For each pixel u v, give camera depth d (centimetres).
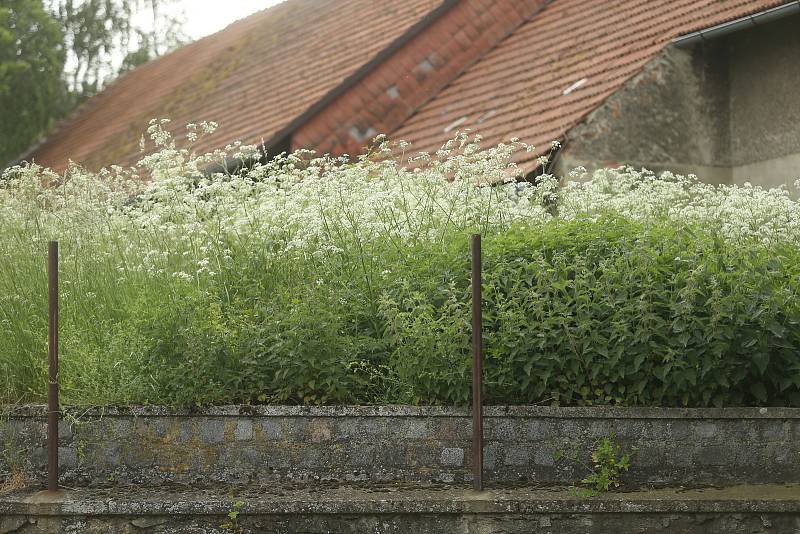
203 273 812
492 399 704
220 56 2464
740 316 677
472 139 1392
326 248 779
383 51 1666
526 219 829
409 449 694
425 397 709
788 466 680
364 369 728
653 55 1320
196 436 704
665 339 683
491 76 1620
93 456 707
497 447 686
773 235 752
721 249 723
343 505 647
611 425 681
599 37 1507
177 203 876
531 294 701
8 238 889
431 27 1709
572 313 715
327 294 749
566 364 699
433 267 764
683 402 686
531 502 641
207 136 1855
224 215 875
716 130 1353
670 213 820
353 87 1652
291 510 646
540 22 1728
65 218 891
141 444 706
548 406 686
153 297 782
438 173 850
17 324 800
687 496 646
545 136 1271
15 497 674
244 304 783
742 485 675
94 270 843
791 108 1280
